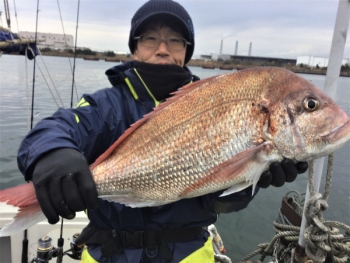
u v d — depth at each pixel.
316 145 1.71
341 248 2.56
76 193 1.34
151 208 2.00
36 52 4.91
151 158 1.75
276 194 7.74
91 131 1.90
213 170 1.71
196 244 2.09
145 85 2.12
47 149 1.41
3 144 10.00
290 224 2.96
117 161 1.76
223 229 6.09
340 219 6.46
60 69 46.00
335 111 1.72
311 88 1.75
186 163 1.73
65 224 3.54
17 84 24.64
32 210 1.47
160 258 1.99
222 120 1.71
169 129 1.75
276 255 2.84
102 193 1.74
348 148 11.59
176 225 2.04
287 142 1.73
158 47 2.23
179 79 2.14
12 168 8.38
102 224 2.03
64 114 1.81
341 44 2.15
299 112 1.72
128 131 1.78
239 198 2.08
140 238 1.98
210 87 1.78
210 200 2.09
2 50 4.58
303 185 8.34
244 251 5.43
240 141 1.71
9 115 13.88
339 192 7.58
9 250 3.40
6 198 1.45
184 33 2.29
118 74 2.21
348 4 2.11
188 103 1.77
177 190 1.75
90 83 28.52
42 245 2.88
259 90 1.75
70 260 3.38
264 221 6.43
